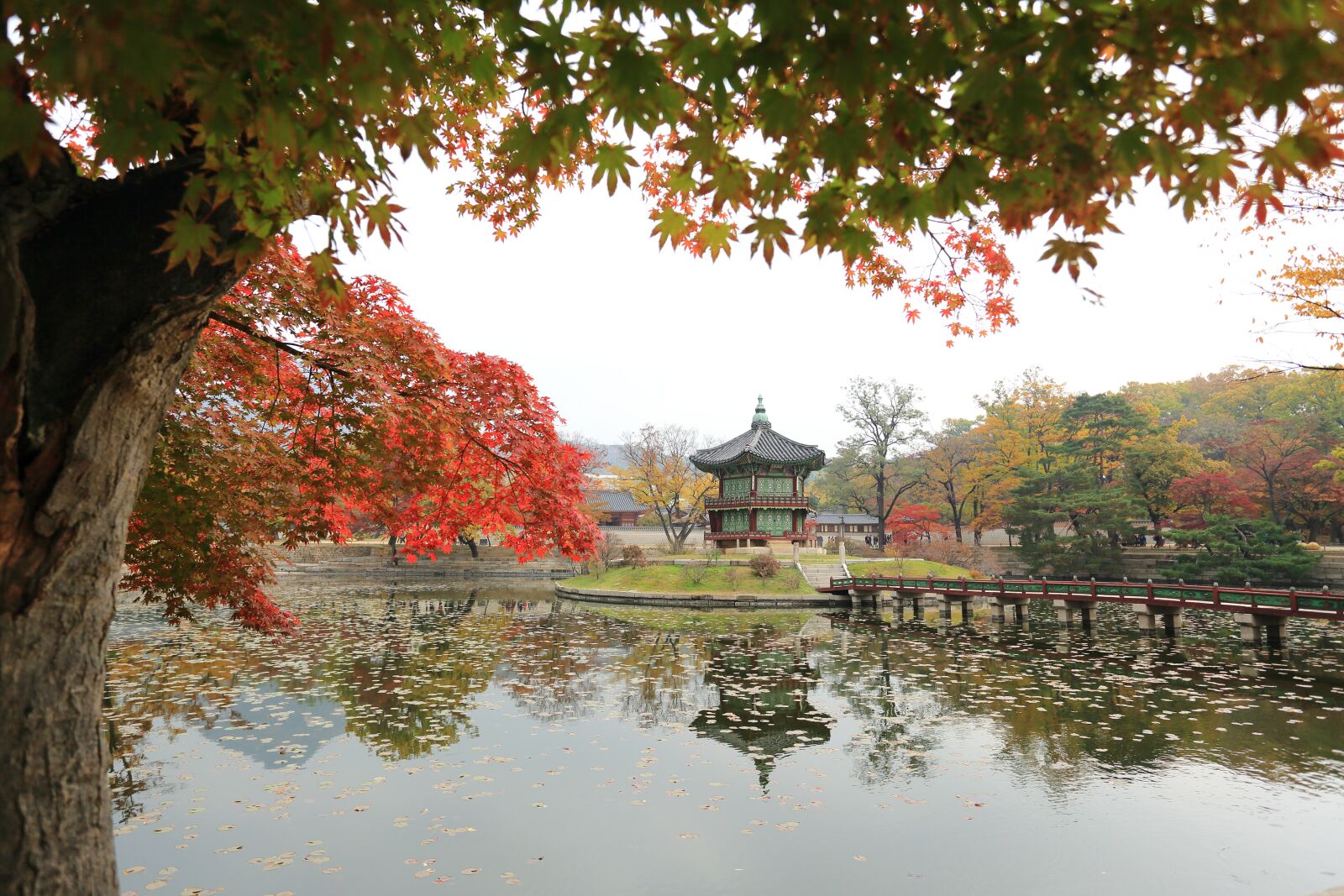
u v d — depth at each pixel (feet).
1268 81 6.31
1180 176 7.41
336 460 21.20
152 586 21.85
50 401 7.73
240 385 22.02
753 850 24.63
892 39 6.73
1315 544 123.75
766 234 9.17
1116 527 141.59
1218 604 68.85
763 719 40.98
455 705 43.01
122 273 8.05
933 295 22.58
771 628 83.82
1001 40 6.66
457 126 18.02
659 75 7.25
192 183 7.31
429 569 173.88
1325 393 132.36
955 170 8.09
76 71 5.25
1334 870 23.38
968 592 92.07
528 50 7.34
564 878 22.57
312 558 171.22
